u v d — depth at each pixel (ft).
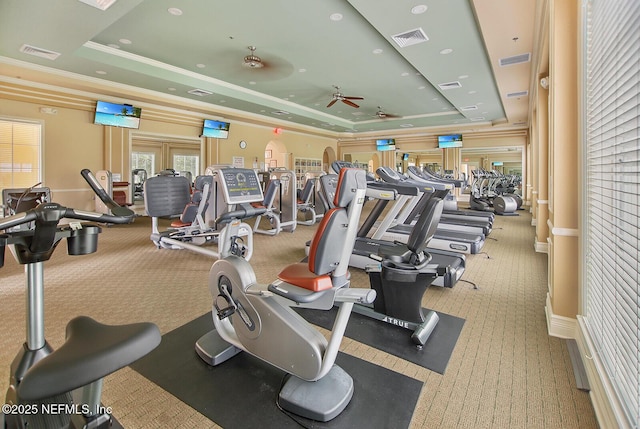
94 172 25.94
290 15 15.39
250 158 38.04
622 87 4.92
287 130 42.32
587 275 7.16
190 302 9.87
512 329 8.37
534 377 6.37
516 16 14.06
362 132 48.03
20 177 22.81
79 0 12.62
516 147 42.19
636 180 4.40
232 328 7.09
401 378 6.30
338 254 5.87
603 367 5.34
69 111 24.56
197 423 5.11
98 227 3.93
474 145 43.98
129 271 13.03
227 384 6.03
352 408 5.44
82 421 3.06
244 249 10.00
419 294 8.24
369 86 27.14
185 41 18.49
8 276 12.10
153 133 29.71
